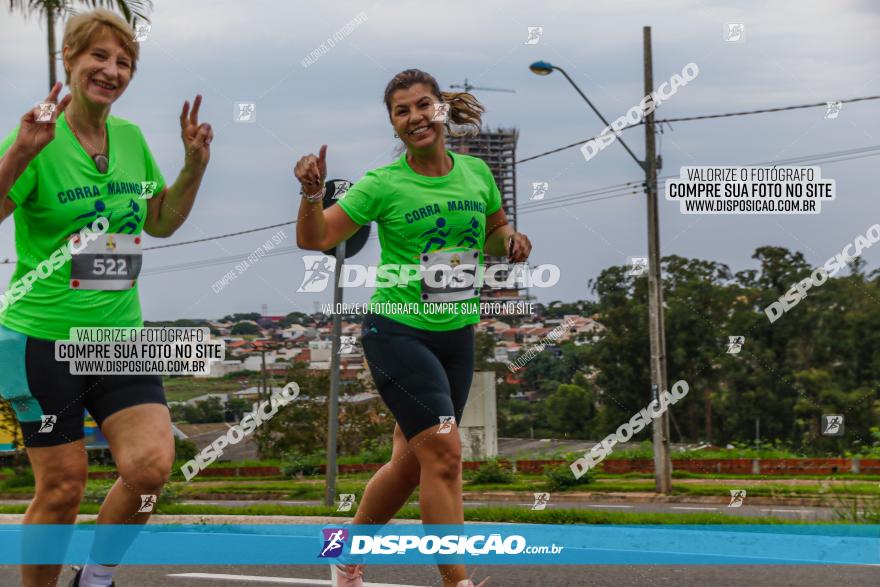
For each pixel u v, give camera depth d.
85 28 3.74
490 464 19.78
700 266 27.47
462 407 4.28
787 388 27.02
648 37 16.41
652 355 17.34
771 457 21.39
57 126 3.76
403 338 4.04
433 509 3.93
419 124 4.00
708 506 14.08
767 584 5.08
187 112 3.96
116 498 3.83
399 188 4.04
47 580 3.98
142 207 3.96
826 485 15.04
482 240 4.24
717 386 28.16
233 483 20.45
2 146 3.65
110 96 3.77
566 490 17.92
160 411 3.86
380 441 25.77
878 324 26.34
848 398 26.19
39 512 3.90
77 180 3.75
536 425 24.94
